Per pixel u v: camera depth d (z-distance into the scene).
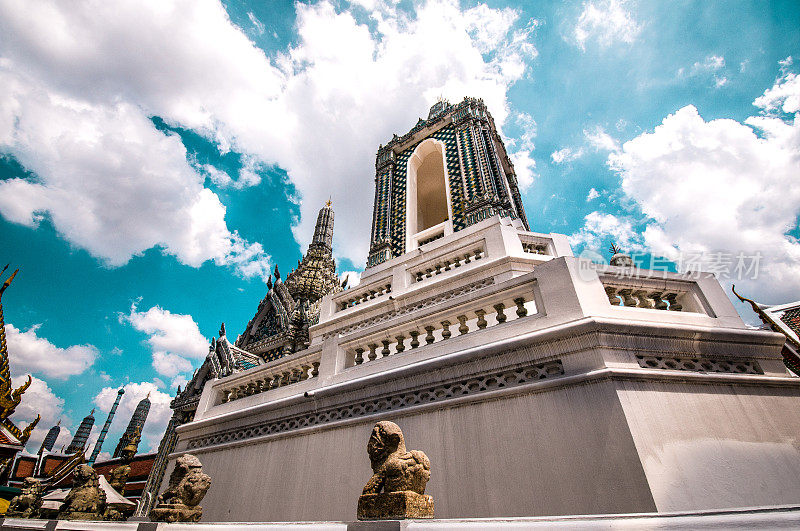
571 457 4.56
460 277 10.53
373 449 4.21
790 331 10.92
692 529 2.33
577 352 5.21
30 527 7.21
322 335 12.74
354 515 5.69
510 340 5.68
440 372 6.21
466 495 5.01
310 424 7.25
